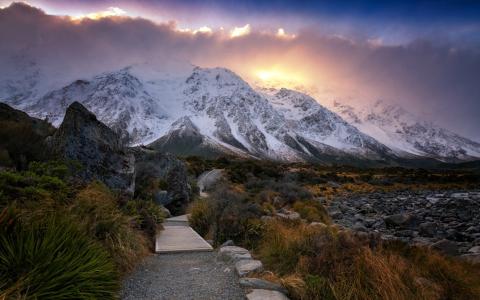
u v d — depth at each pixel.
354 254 5.50
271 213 13.12
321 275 5.18
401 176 72.00
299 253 6.20
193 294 4.91
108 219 6.23
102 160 10.14
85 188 7.70
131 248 6.48
